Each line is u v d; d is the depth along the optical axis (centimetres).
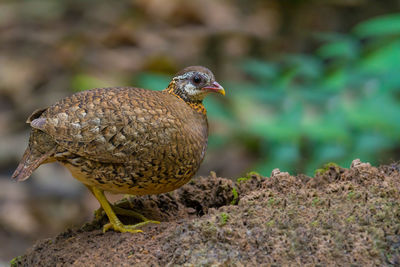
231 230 504
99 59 1611
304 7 1762
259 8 1850
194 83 679
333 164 628
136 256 524
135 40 1695
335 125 1038
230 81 1569
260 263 481
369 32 1151
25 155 600
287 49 1673
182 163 613
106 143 577
